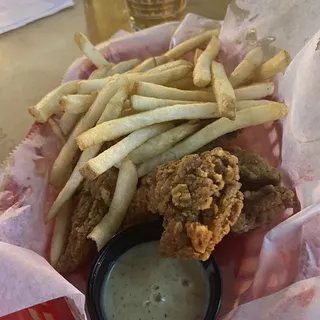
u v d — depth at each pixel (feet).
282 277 0.57
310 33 0.72
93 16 1.00
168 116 0.66
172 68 0.73
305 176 0.64
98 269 0.60
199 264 0.60
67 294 0.51
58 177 0.69
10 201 0.67
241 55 0.79
